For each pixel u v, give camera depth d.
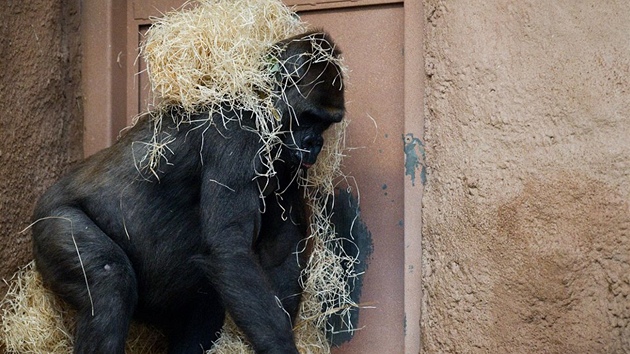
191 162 4.71
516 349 4.63
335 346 5.47
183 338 5.05
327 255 5.22
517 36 4.84
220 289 4.42
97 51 5.91
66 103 5.83
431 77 5.14
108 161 4.88
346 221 5.52
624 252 4.46
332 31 5.68
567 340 4.52
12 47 5.36
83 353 4.44
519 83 4.80
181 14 4.92
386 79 5.54
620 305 4.45
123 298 4.52
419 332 5.20
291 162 4.79
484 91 4.88
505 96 4.82
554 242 4.59
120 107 5.95
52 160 5.66
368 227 5.49
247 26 4.75
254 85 4.68
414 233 5.28
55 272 4.61
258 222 4.65
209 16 4.78
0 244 5.20
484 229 4.78
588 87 4.65
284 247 5.06
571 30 4.73
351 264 5.34
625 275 4.44
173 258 4.84
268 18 4.92
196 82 4.64
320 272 5.11
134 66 5.98
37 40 5.58
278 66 4.72
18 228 5.34
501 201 4.74
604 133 4.59
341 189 5.55
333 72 4.78
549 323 4.57
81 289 4.53
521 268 4.64
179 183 4.77
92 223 4.71
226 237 4.48
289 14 5.12
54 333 4.95
